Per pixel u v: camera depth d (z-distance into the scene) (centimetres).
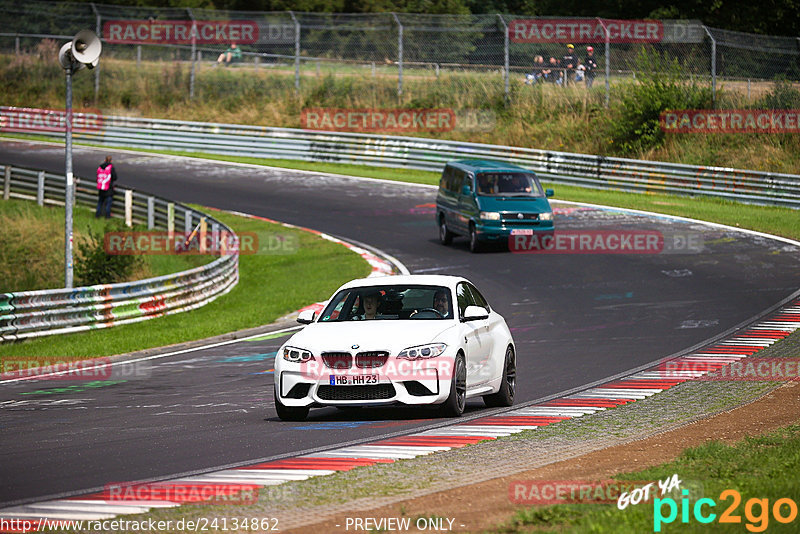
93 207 13562
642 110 15962
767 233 10869
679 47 17862
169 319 8281
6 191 14400
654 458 3180
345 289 4409
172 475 3091
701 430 3688
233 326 7538
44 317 7381
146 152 17912
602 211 12494
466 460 3189
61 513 2605
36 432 4022
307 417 4253
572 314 7394
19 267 11344
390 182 15212
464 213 10431
